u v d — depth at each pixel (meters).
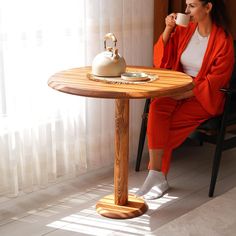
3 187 2.62
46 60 2.65
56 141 2.83
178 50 2.91
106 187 2.85
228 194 2.74
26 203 2.62
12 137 2.58
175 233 2.30
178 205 2.61
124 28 3.02
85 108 2.93
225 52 2.72
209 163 3.24
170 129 2.76
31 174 2.71
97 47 2.88
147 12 3.14
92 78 2.33
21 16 2.49
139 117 3.28
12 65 2.51
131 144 3.28
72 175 2.95
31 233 2.30
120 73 2.38
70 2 2.69
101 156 3.12
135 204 2.55
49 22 2.62
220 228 2.35
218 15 2.78
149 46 3.21
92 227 2.36
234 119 2.76
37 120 2.68
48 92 2.70
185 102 2.77
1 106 2.52
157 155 2.72
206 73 2.77
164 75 2.45
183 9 3.37
